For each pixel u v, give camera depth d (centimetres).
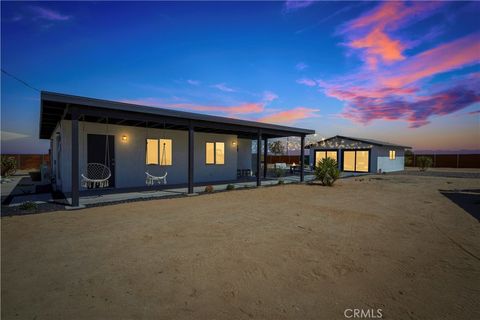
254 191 966
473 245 393
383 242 402
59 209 606
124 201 718
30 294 240
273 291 251
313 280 274
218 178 1334
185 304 226
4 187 1048
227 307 222
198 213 583
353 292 251
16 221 501
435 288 261
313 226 488
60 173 928
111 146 979
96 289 250
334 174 1148
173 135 1155
